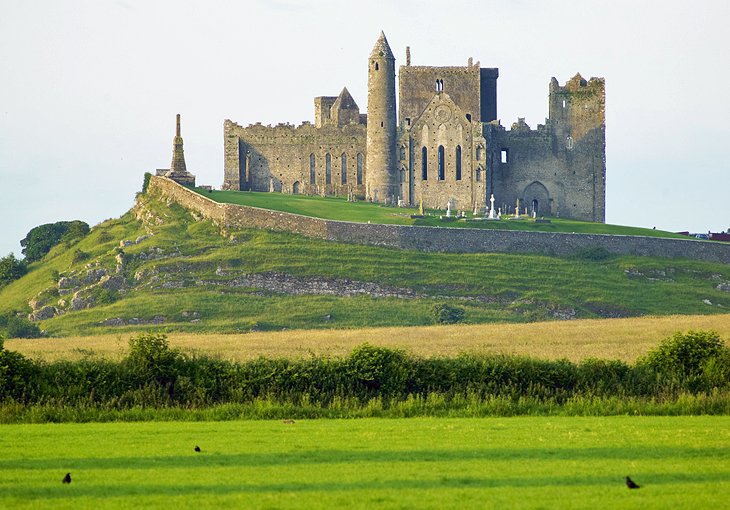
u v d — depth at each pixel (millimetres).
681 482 199125
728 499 185625
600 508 180000
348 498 187375
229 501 185750
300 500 186250
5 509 181000
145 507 182000
